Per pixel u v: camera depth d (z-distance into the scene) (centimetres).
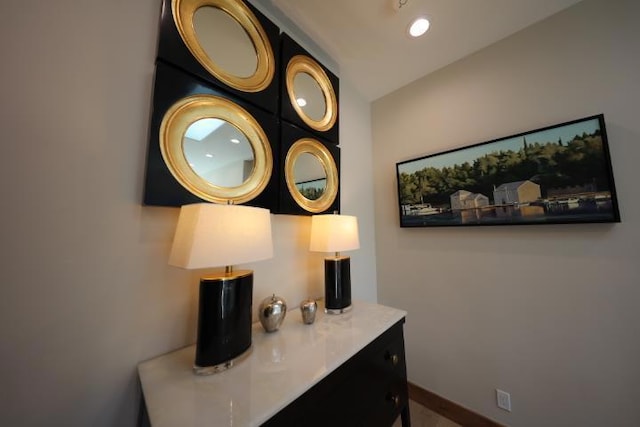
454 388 153
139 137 79
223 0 104
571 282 117
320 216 124
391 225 194
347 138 184
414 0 121
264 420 52
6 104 60
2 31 60
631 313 103
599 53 116
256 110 112
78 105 69
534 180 128
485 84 152
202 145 93
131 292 76
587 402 111
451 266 160
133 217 77
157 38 86
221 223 70
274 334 95
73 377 65
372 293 195
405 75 182
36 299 61
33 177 62
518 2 123
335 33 143
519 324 132
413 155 184
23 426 58
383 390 98
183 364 75
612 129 110
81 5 72
